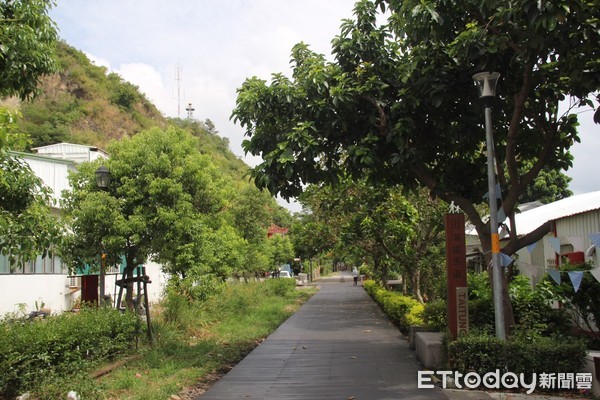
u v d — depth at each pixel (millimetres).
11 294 13641
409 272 15766
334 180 9211
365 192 14938
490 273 8219
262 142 9180
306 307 22156
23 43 5773
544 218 12883
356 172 8992
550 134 8297
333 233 20797
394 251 15539
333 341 12109
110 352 9031
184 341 11164
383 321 16297
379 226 14859
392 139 8375
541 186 25531
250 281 26000
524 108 8445
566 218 11203
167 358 9430
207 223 12758
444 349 8039
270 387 7527
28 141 5730
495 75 7238
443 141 9312
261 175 8469
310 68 8969
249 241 25047
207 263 12922
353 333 13547
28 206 6656
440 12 7582
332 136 9016
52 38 6352
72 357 7500
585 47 6375
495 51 7020
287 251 39000
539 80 8008
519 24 6754
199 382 8000
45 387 6535
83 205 9828
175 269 11898
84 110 41562
